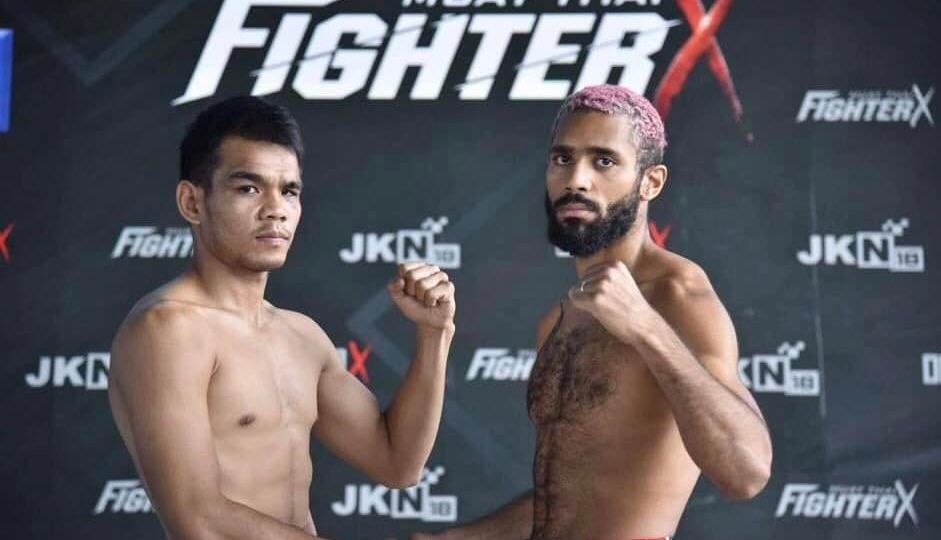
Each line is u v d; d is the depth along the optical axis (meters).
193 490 1.97
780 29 3.59
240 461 2.06
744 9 3.60
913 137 3.55
